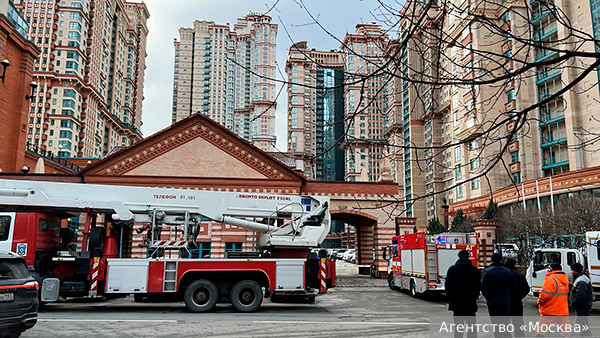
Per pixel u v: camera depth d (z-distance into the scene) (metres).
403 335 9.76
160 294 15.12
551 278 8.02
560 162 44.41
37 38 86.88
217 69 194.88
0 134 31.41
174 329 10.05
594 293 15.08
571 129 41.47
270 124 182.12
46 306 14.12
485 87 48.62
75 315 12.07
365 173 34.12
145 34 145.88
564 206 31.17
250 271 13.56
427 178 78.69
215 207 14.53
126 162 25.06
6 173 24.23
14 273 8.21
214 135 25.89
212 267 13.16
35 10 87.75
